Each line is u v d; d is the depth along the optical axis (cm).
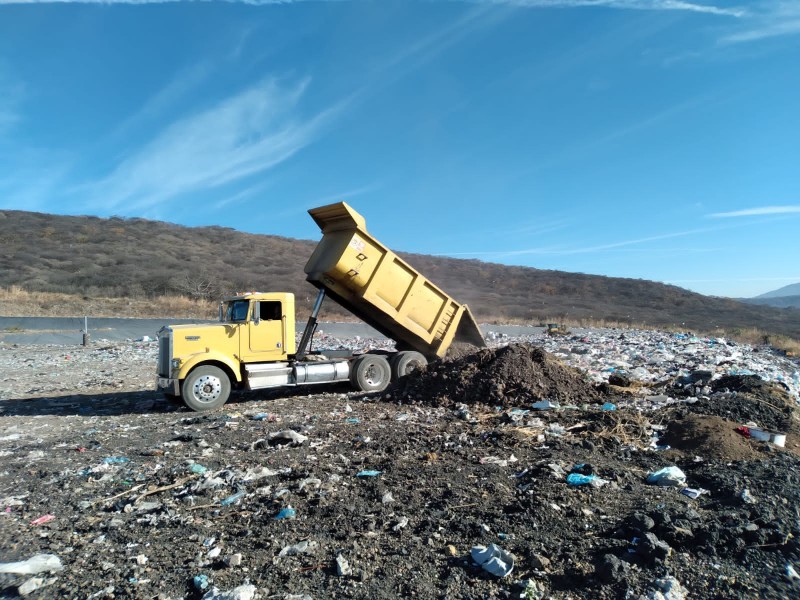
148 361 1878
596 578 361
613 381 1072
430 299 1283
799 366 1702
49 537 468
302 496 537
